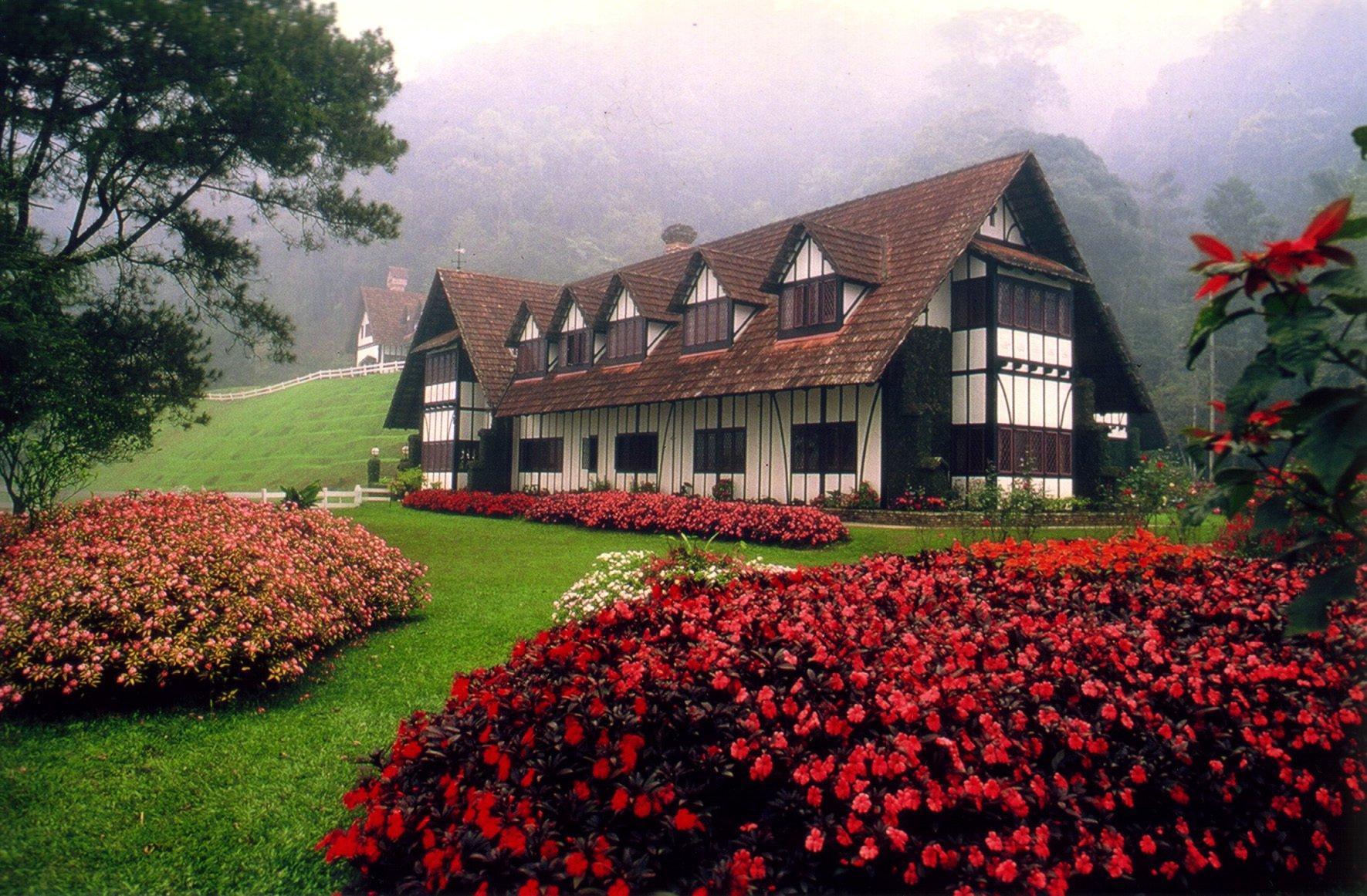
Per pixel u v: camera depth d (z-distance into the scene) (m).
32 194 14.41
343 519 11.20
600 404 24.78
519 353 30.20
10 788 5.36
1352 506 2.81
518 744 4.03
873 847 3.47
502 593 11.97
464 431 31.11
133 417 14.79
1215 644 5.19
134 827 4.93
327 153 16.94
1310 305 2.74
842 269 19.33
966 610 5.61
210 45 12.92
